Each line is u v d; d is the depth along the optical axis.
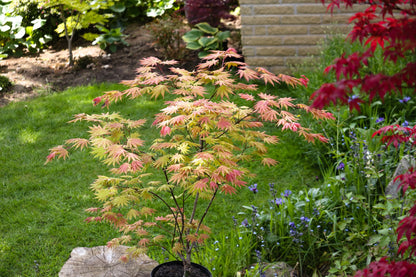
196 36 8.09
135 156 2.83
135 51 8.60
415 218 2.13
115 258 3.48
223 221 4.54
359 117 5.18
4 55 8.34
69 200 4.89
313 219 3.94
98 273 3.31
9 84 7.61
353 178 4.36
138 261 3.44
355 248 3.71
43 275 3.85
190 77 3.17
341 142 5.25
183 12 10.09
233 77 7.23
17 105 6.99
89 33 8.70
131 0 9.74
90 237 4.32
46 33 9.07
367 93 1.99
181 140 3.17
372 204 4.17
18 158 5.70
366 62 1.96
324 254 3.73
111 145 2.90
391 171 4.43
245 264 3.71
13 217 4.61
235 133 3.19
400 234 2.20
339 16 7.07
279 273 3.58
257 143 3.21
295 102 6.39
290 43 7.26
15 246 4.20
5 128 6.39
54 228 4.45
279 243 3.80
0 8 9.18
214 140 3.00
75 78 7.87
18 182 5.20
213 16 8.44
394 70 5.73
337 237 3.87
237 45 8.35
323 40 7.18
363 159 4.46
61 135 6.22
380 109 5.64
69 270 3.33
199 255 3.73
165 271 3.17
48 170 5.44
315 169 5.29
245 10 7.20
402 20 1.92
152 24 8.52
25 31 8.84
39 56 8.75
